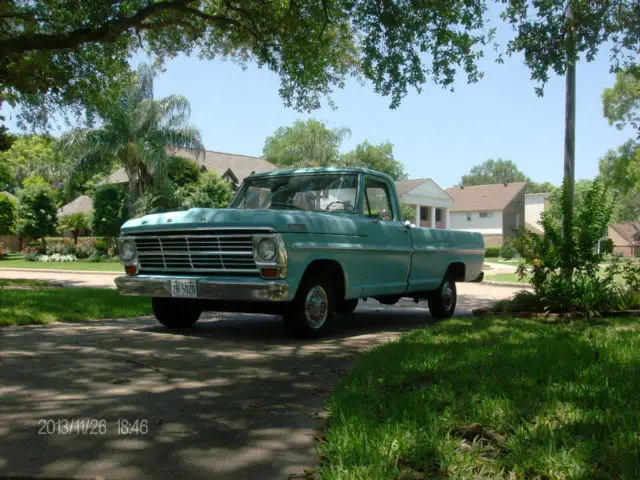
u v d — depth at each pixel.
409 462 2.72
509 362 4.72
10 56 11.90
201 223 6.46
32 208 41.28
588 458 2.62
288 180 8.04
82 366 5.01
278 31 12.95
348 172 7.83
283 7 13.20
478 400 3.59
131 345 6.15
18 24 13.14
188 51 15.09
